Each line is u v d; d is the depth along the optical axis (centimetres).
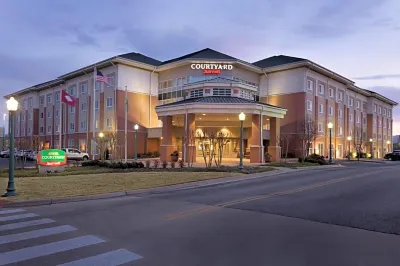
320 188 1489
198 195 1305
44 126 6350
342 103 5772
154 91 4991
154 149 4794
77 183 1543
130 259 564
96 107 4862
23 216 916
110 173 2006
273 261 555
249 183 1709
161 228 776
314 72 4922
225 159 3872
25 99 6994
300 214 930
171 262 550
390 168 2998
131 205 1088
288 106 4784
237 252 601
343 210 986
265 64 5241
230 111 3136
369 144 6794
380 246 638
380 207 1034
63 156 2131
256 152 3184
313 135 4269
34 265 536
